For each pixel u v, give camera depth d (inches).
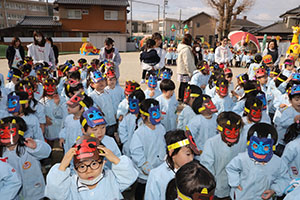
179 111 307.4
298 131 134.0
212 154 129.6
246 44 1014.4
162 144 137.6
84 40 1460.4
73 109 145.1
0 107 197.6
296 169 123.9
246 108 143.2
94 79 197.0
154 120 129.8
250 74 355.6
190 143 91.0
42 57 341.4
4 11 2573.8
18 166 117.2
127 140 166.1
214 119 156.3
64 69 275.0
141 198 135.0
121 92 226.2
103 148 79.7
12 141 106.5
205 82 287.3
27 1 2755.9
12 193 97.7
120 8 1531.7
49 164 182.1
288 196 80.6
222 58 420.8
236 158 116.6
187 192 61.2
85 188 81.8
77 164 74.3
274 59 358.3
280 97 222.7
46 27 1470.2
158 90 227.9
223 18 1482.5
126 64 856.3
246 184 113.4
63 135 157.5
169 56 908.6
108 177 87.2
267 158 104.0
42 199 130.7
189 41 314.8
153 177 97.8
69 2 1425.9
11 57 349.4
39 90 237.9
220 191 135.3
